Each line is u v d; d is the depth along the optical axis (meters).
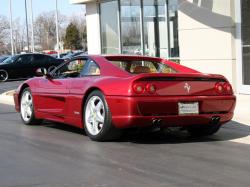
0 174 6.10
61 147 7.73
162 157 6.96
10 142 8.23
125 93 7.53
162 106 7.61
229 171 6.16
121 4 19.30
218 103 8.06
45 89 9.54
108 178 5.85
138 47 18.48
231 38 14.01
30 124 10.23
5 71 26.97
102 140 8.13
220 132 9.11
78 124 8.62
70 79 8.90
